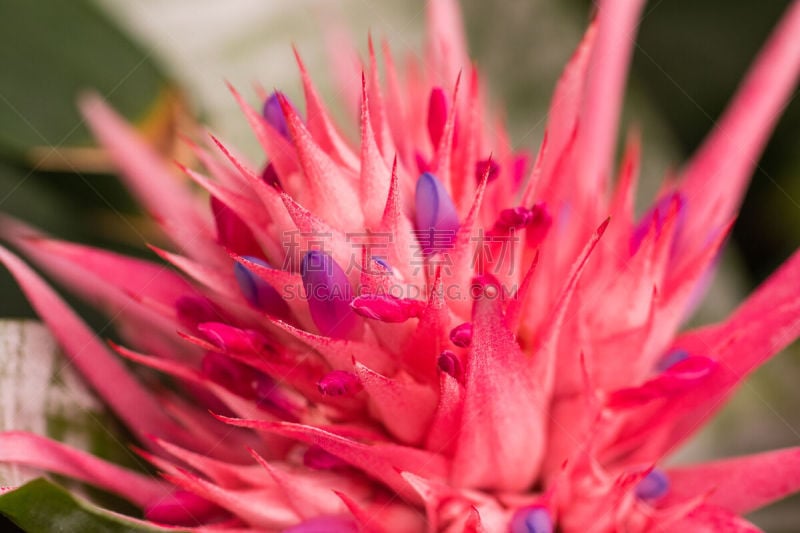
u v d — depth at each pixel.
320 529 0.27
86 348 0.31
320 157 0.28
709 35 0.38
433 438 0.28
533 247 0.28
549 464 0.29
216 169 0.30
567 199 0.31
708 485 0.29
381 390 0.27
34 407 0.30
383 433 0.28
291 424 0.27
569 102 0.31
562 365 0.29
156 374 0.32
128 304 0.31
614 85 0.32
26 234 0.34
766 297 0.29
